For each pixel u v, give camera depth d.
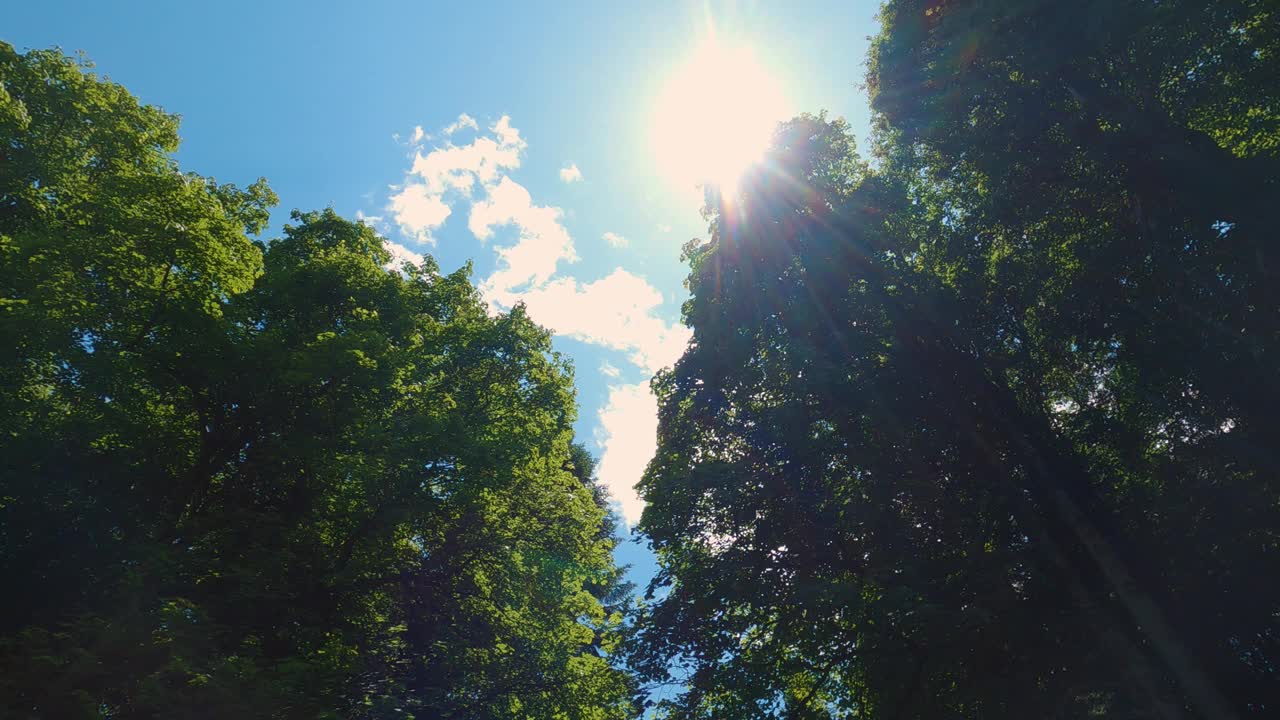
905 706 10.96
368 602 17.25
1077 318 13.42
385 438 15.96
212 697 10.57
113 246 14.02
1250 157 10.93
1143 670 9.92
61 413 14.29
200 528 14.20
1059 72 12.89
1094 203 13.24
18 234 14.18
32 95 16.75
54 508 13.22
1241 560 10.18
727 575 13.91
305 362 15.05
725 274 15.87
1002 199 14.32
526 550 19.91
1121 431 12.91
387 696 13.53
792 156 16.12
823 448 14.06
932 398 13.89
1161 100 12.57
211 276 15.73
